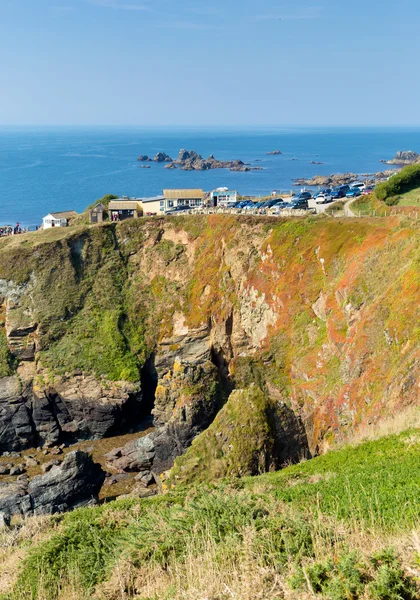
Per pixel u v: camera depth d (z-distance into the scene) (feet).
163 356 229.04
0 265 245.86
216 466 141.08
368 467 80.94
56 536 72.33
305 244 215.72
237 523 55.77
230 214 246.27
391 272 173.17
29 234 268.41
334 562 41.70
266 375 211.20
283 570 43.39
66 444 220.64
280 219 230.07
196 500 71.31
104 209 311.88
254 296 222.28
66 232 263.49
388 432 105.09
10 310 238.27
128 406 225.97
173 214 267.80
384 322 156.15
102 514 78.69
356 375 156.76
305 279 209.15
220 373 222.07
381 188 257.55
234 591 42.16
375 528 52.11
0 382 226.38
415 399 123.44
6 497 157.99
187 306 237.45
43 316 235.61
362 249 192.85
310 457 153.99
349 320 179.73
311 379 187.52
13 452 216.33
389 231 191.31
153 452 193.88
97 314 241.76
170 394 214.48
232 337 225.15
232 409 148.87
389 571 37.58
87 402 222.89
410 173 262.06
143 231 260.21
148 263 254.68
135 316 243.60
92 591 57.47
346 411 153.48
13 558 75.15
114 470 193.88
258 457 140.77
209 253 243.81
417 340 136.26
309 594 38.58
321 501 63.62
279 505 62.39
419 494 59.82
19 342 231.91
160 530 61.21
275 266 220.64
